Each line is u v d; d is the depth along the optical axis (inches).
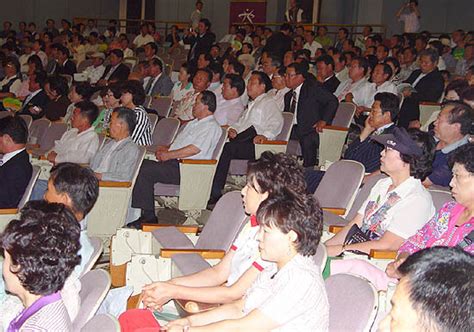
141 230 136.3
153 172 194.7
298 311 76.9
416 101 258.8
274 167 102.1
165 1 776.3
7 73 386.0
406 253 114.9
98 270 90.8
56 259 72.8
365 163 185.6
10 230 73.6
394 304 55.3
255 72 243.4
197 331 81.6
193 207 203.0
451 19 686.5
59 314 73.5
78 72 478.9
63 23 663.1
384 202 129.6
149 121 225.0
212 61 354.9
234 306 94.8
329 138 250.1
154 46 450.3
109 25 758.5
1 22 705.6
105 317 76.4
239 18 727.7
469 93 176.9
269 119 237.8
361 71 305.7
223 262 109.3
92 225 175.6
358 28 658.8
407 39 488.4
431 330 52.6
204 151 205.6
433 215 126.6
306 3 703.1
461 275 53.1
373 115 183.9
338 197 153.7
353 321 76.3
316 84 257.9
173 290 102.8
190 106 287.4
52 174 114.6
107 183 173.9
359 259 115.6
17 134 161.6
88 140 205.6
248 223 108.8
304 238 78.8
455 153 109.2
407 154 124.8
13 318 83.0
